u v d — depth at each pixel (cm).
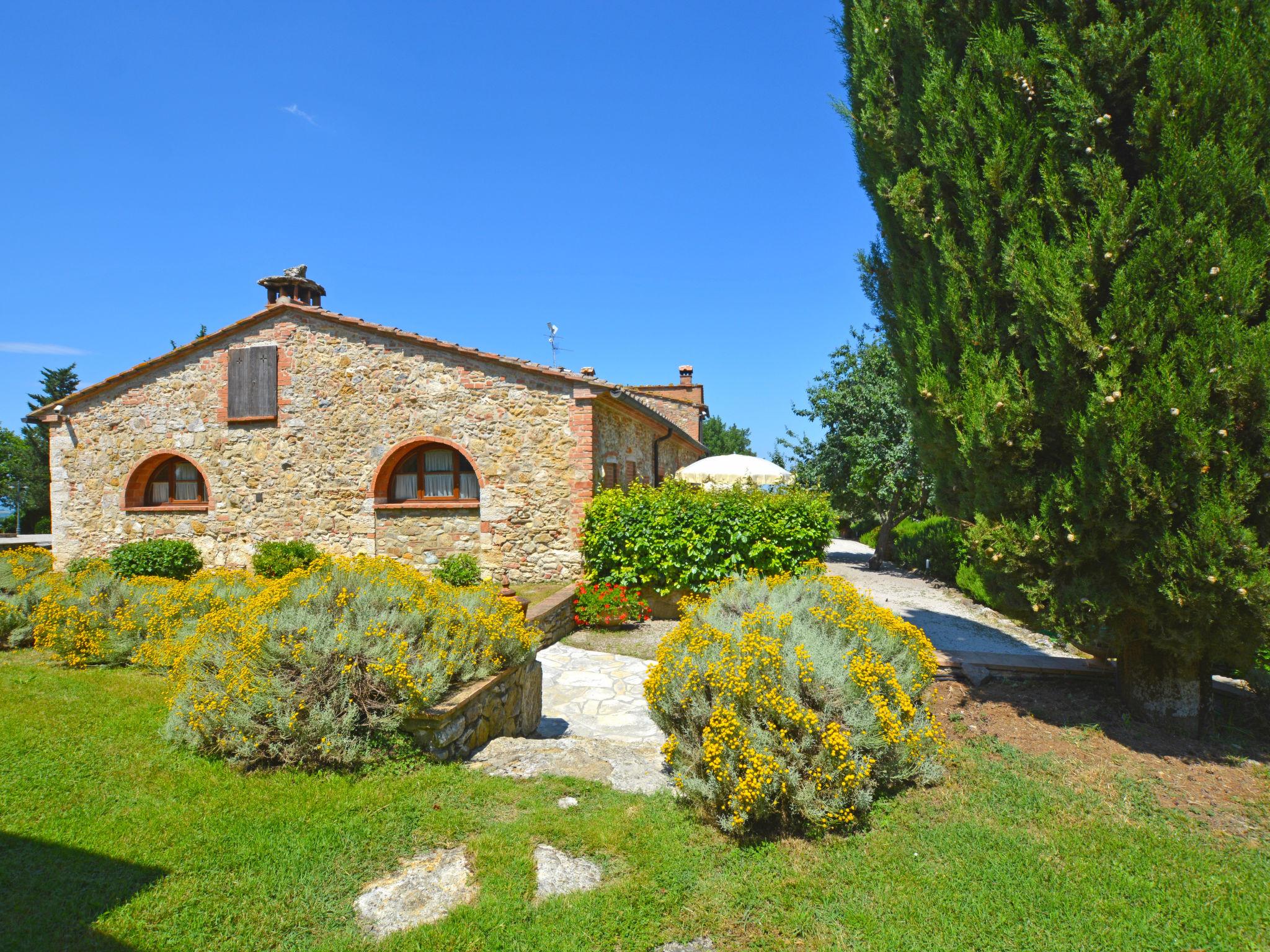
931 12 567
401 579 540
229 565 1248
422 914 296
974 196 509
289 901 299
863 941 288
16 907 284
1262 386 392
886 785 413
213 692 431
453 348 1127
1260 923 304
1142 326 425
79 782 393
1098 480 443
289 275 1235
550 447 1096
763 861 341
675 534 988
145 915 284
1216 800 416
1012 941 290
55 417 1354
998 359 502
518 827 359
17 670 633
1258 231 414
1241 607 421
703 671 398
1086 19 468
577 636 934
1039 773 448
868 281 694
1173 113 426
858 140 653
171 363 1287
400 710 426
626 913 299
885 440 1733
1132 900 318
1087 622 486
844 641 450
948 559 1452
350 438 1184
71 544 1345
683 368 2403
